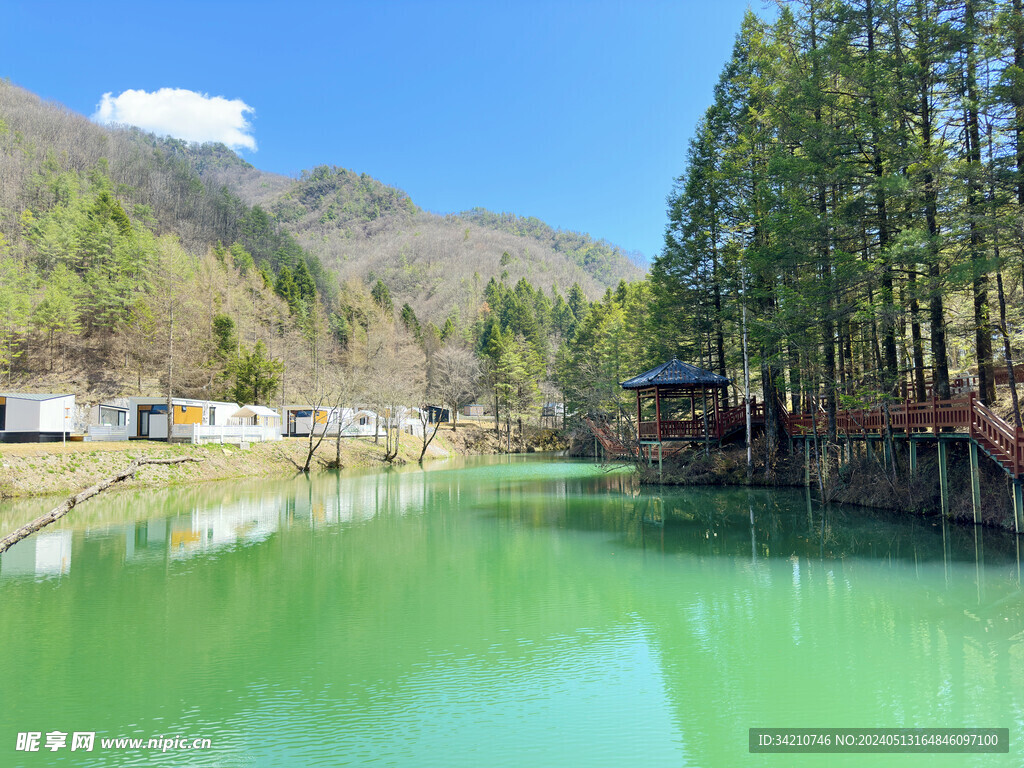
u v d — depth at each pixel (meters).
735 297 28.06
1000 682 7.61
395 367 63.28
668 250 31.52
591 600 11.40
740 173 25.77
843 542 15.52
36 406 31.64
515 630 9.88
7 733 6.67
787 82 21.41
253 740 6.52
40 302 53.19
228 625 10.19
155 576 13.46
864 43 20.39
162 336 51.91
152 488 29.91
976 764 5.81
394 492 29.22
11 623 10.34
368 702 7.39
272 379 52.34
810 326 20.67
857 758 5.97
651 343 37.81
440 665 8.50
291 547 16.47
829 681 7.76
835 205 21.45
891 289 18.09
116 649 9.14
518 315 96.56
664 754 6.13
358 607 11.13
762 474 26.17
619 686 7.75
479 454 63.75
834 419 21.31
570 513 21.95
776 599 11.18
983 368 18.30
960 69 16.66
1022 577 11.95
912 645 8.84
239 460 37.31
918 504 17.97
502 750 6.28
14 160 85.44
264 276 83.81
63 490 26.14
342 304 87.06
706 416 28.44
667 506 22.45
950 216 16.44
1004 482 16.06
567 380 58.97
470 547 16.28
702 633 9.57
